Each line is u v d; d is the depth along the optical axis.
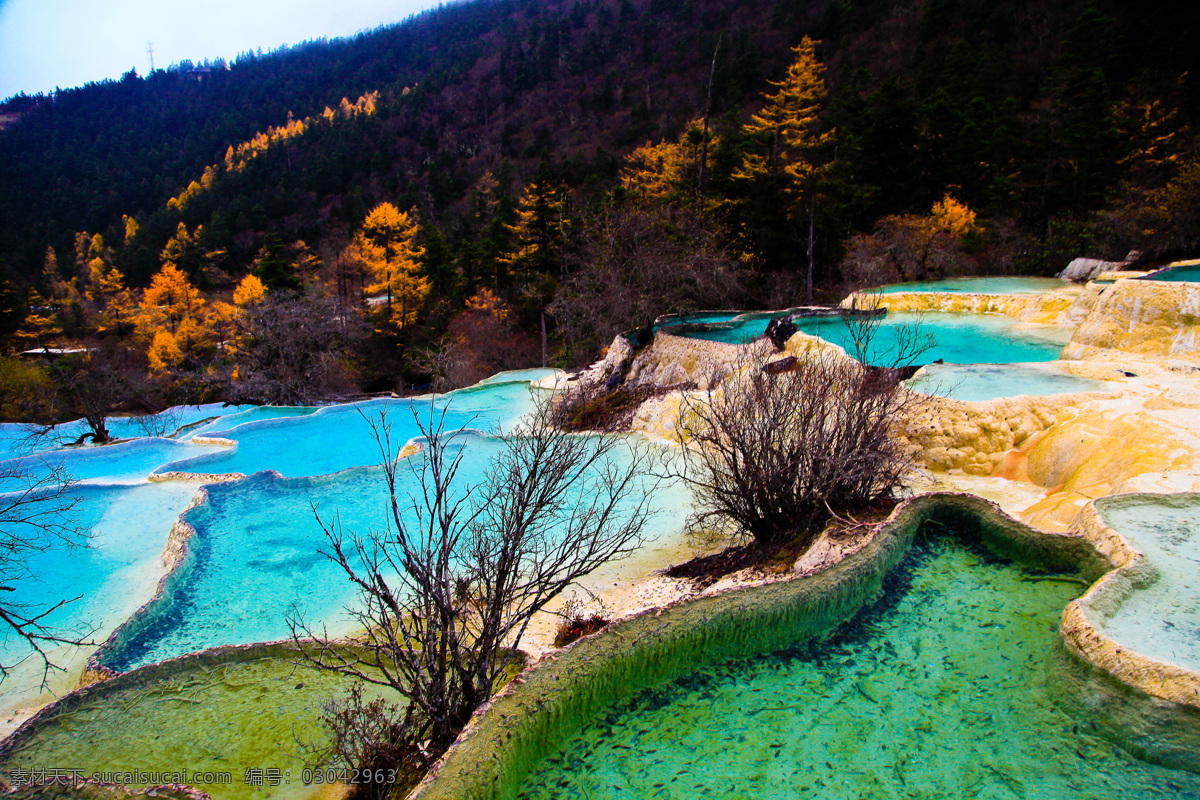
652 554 8.32
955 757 3.65
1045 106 33.62
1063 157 31.70
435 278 42.66
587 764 3.76
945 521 6.11
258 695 5.57
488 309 40.22
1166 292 11.56
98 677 6.39
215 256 66.31
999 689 4.15
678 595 6.78
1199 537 5.25
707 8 98.12
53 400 27.27
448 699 4.26
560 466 4.98
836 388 7.60
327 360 32.84
